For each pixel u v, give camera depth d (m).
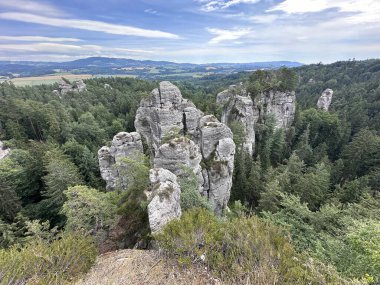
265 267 8.75
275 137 64.81
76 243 12.23
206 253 10.19
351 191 39.81
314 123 76.88
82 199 20.70
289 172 46.81
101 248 17.28
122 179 31.52
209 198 33.34
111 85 151.75
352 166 56.00
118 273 10.95
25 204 40.66
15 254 10.62
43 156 43.50
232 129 56.53
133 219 19.02
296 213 26.58
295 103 81.94
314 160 61.81
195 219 12.47
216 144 35.00
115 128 83.88
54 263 10.55
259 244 9.83
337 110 98.62
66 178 36.16
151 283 9.92
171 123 43.59
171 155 27.97
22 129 68.62
